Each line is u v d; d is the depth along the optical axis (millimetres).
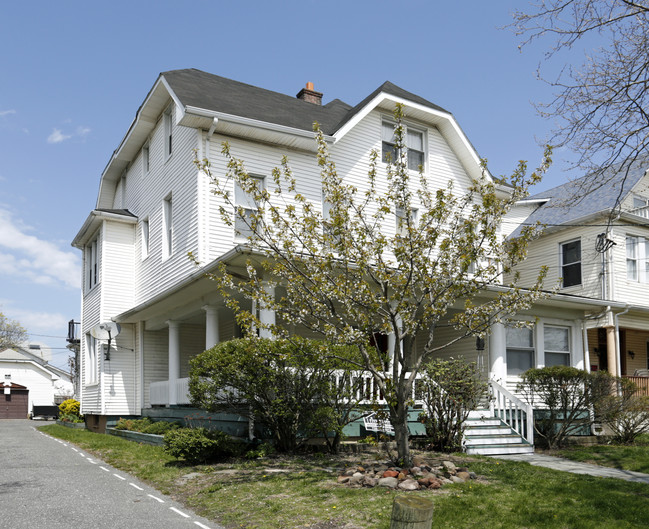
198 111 14812
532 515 6773
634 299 20391
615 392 13922
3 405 40531
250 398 10914
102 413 18906
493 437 12727
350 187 9828
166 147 18281
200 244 15188
